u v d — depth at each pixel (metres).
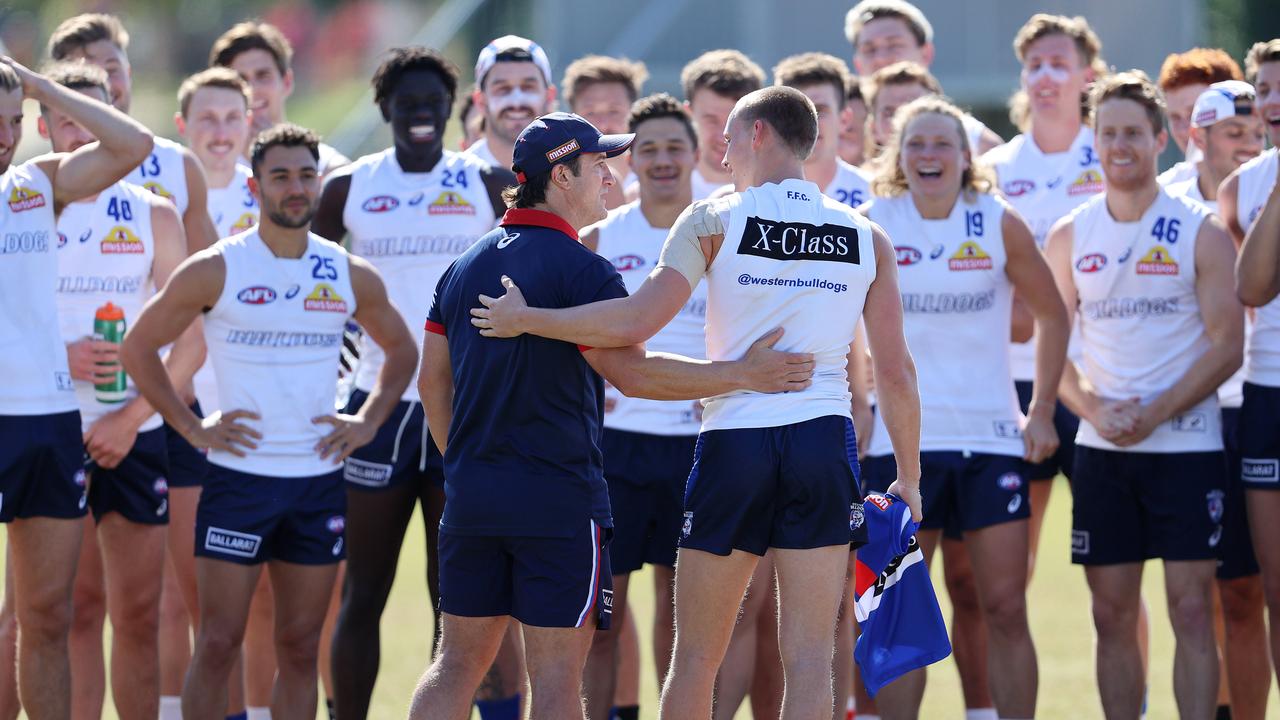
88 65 25.11
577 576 18.19
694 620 19.30
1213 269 24.05
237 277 22.69
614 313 18.02
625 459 24.38
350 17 112.69
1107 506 24.53
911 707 23.41
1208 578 23.94
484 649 18.73
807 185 19.25
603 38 74.50
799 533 18.91
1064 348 24.53
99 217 24.94
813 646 18.80
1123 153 24.28
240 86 29.73
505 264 18.47
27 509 21.56
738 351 19.08
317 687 22.97
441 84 25.78
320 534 22.72
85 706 24.28
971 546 24.12
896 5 34.00
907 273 24.38
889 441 24.19
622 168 32.84
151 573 24.33
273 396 22.66
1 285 21.38
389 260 25.75
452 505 18.45
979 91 71.06
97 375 24.09
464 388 18.45
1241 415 24.48
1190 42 66.81
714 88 27.00
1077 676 29.98
